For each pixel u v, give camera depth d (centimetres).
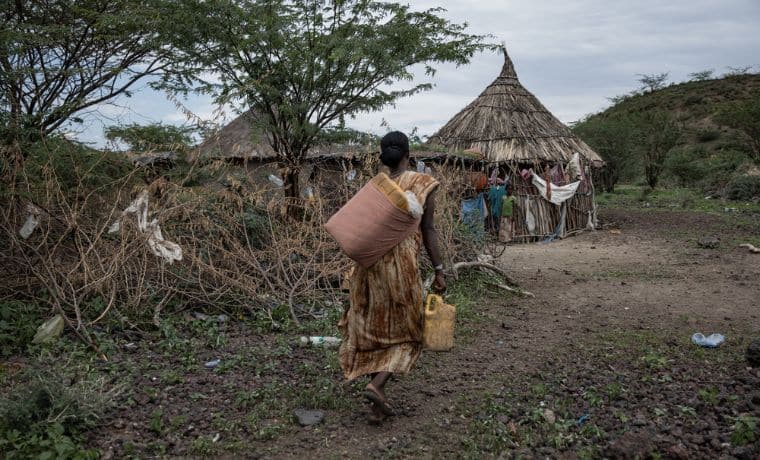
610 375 422
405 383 412
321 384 395
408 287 332
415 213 321
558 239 1467
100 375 396
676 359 462
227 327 536
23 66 734
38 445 292
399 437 329
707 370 433
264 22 785
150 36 846
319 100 862
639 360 457
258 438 324
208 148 652
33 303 521
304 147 877
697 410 356
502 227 1408
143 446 307
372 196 323
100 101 839
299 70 828
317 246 610
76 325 491
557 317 611
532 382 413
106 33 839
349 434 333
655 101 5884
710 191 2564
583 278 855
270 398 376
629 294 735
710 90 5666
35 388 325
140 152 616
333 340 495
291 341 504
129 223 541
